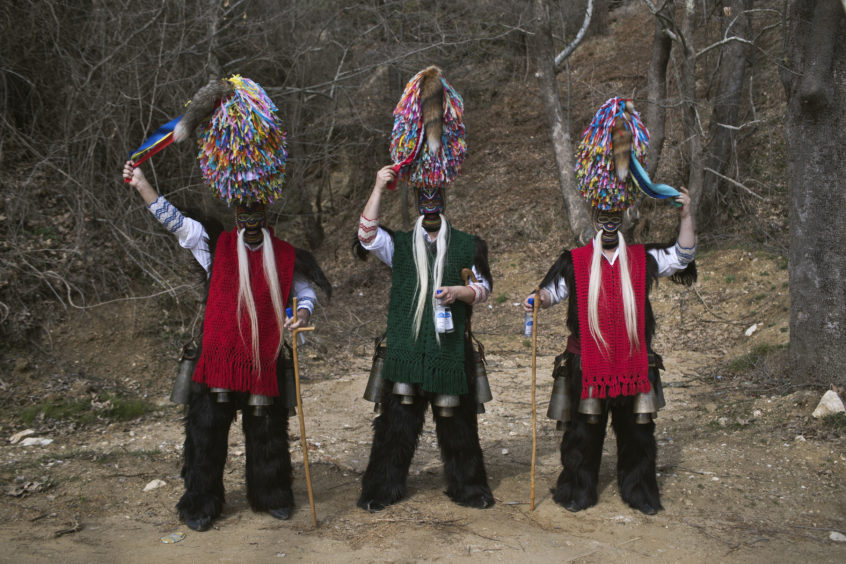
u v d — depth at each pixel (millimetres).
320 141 13781
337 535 3613
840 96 5344
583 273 3826
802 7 5547
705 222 11508
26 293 7117
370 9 12469
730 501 4000
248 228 3775
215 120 3576
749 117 12344
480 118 17062
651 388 3791
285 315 3854
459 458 3998
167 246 8414
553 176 14469
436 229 3920
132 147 9172
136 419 6168
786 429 4980
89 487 4273
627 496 3918
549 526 3717
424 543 3486
